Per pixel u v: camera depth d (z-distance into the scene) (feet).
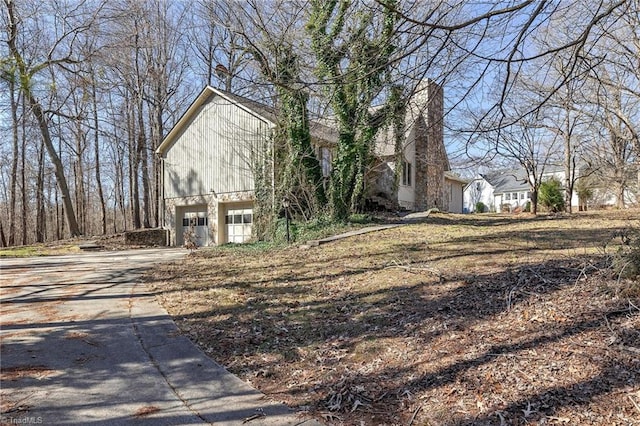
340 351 12.77
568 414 8.15
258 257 32.07
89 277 27.04
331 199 43.50
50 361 12.57
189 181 59.26
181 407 9.82
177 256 38.86
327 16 24.16
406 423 8.72
